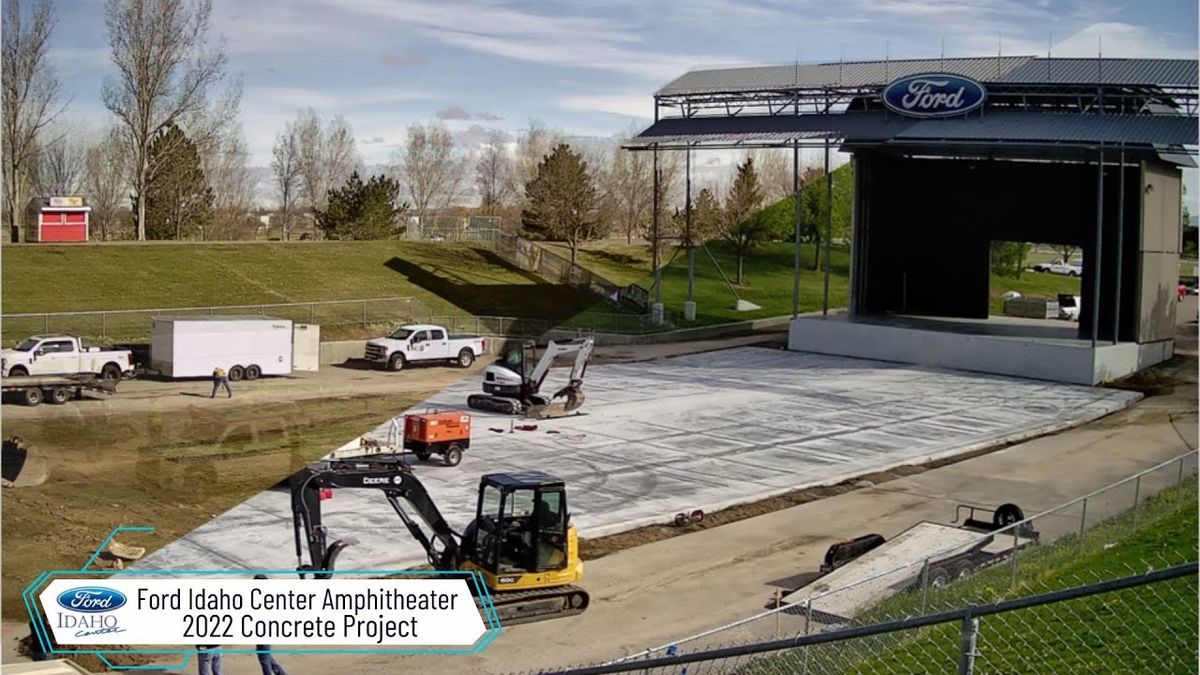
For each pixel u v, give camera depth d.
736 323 49.56
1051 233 52.19
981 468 29.75
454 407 31.62
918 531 19.11
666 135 47.84
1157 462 30.59
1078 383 44.19
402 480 16.05
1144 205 47.25
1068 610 10.66
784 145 44.38
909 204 56.28
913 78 47.06
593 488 25.73
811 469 28.77
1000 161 53.56
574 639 16.19
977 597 13.88
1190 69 44.09
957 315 56.53
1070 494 26.81
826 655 11.52
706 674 11.88
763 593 18.97
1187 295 73.50
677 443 31.14
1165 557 14.08
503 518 16.62
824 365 46.88
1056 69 45.97
